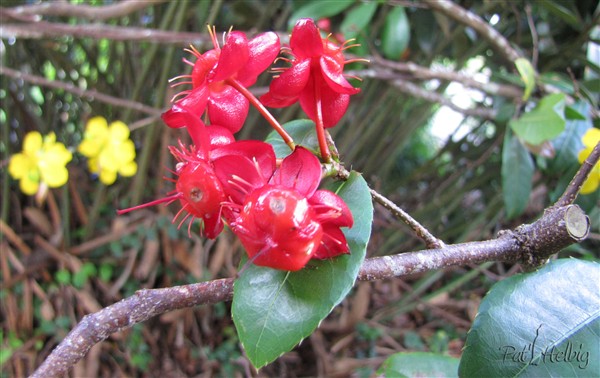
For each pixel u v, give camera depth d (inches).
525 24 11.6
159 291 3.9
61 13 9.3
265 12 11.0
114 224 11.7
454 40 11.7
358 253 3.9
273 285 3.9
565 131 9.1
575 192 4.4
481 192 14.5
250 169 3.9
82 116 12.9
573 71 11.9
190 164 4.0
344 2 9.0
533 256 4.4
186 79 11.4
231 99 4.5
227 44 4.1
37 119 12.6
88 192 12.7
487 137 13.9
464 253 4.3
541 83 9.6
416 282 13.9
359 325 12.8
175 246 11.8
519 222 12.9
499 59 12.3
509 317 4.3
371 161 13.3
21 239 12.1
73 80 12.3
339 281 3.8
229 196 3.9
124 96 12.4
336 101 4.6
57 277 11.3
